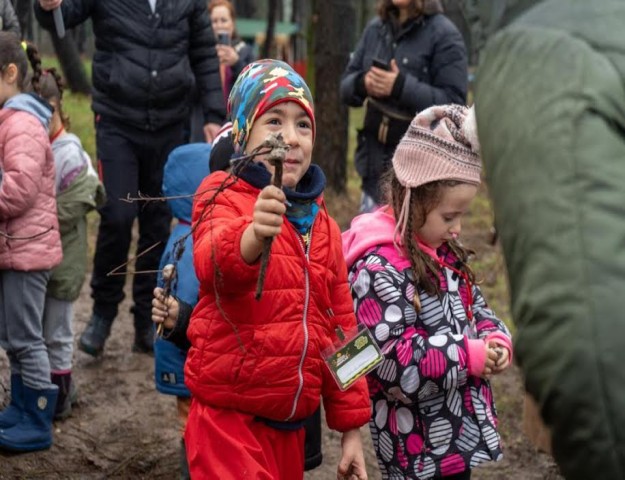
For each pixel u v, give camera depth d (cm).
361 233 292
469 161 279
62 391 415
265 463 258
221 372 254
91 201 407
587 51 138
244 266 234
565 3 147
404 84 497
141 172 509
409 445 281
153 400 452
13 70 366
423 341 275
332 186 941
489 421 281
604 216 127
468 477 290
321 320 263
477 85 152
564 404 123
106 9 483
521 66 143
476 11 163
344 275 275
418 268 281
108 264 487
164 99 493
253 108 262
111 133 490
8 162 355
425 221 283
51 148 378
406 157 284
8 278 366
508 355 280
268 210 223
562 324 124
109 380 472
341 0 911
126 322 569
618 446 120
